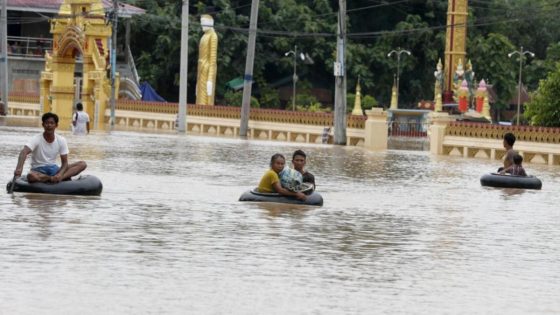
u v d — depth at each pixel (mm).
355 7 193000
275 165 43875
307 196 43688
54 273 25953
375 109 104312
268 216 39188
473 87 152125
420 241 34438
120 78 140875
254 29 114875
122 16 162875
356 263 29422
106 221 35688
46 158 43219
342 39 105750
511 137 59812
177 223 36125
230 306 23219
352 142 108438
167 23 178000
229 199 44781
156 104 131125
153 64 181500
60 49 127688
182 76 117875
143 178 53875
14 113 150000
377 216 41219
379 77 189500
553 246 34500
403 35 187500
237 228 35438
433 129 97500
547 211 45781
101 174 55031
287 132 116062
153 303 23172
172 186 50094
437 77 150875
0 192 42656
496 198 51375
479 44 190875
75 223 34750
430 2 191375
